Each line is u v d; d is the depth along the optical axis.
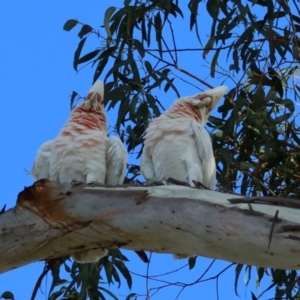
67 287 13.08
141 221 8.10
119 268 12.51
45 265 11.03
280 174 13.13
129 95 12.33
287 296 11.95
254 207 7.53
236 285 12.17
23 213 8.53
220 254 7.84
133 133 12.61
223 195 7.84
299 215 7.32
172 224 7.94
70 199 8.41
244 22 12.53
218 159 12.98
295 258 7.21
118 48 12.73
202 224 7.71
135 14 12.63
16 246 8.55
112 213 8.23
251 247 7.44
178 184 8.98
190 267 12.28
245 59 12.75
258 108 12.51
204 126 12.70
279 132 13.08
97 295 12.66
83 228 8.40
